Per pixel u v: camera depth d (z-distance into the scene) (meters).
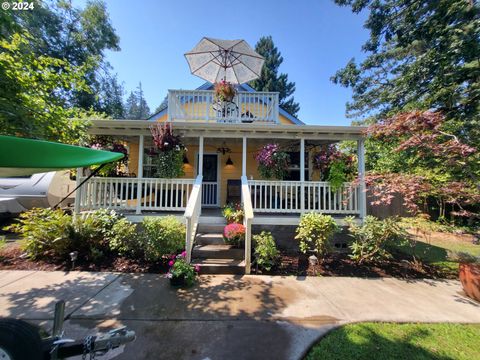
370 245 5.57
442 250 7.06
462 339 2.83
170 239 5.20
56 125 4.52
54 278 4.49
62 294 3.83
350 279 4.80
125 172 8.01
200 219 6.69
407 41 10.47
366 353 2.57
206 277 4.71
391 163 10.80
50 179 8.34
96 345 1.79
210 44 8.94
